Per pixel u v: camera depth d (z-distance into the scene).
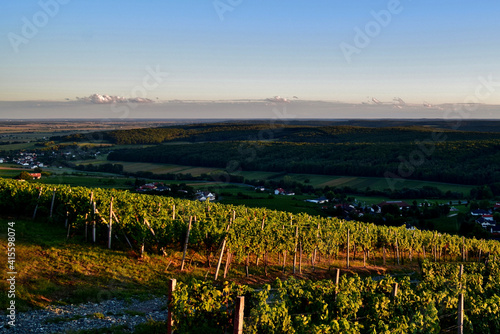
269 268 18.12
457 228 53.75
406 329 9.08
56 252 14.23
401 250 26.88
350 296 9.91
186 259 16.67
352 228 25.62
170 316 8.26
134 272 13.84
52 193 20.47
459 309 9.88
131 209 17.81
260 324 7.86
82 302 10.69
